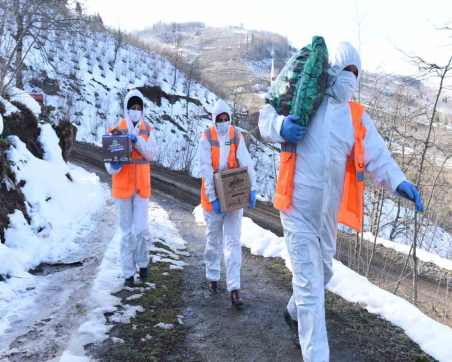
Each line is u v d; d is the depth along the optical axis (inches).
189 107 1626.5
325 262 126.5
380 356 140.9
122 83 1531.7
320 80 115.6
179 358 135.6
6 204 254.4
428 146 307.7
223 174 173.6
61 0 660.7
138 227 189.8
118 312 162.9
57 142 422.3
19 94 406.9
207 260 194.1
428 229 410.0
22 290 194.4
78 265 235.1
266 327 159.9
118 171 185.9
